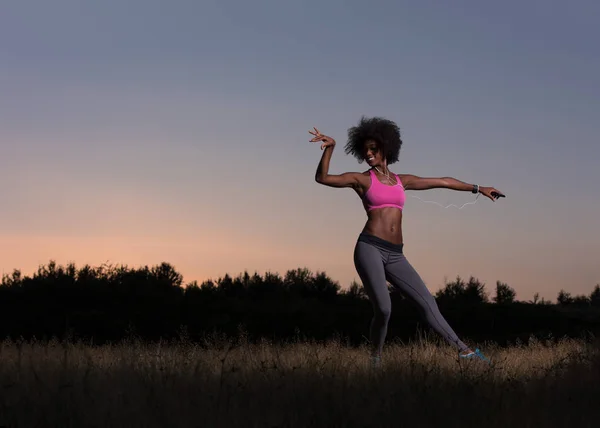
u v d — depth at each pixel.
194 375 5.54
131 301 16.97
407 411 4.58
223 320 15.00
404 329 14.56
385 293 8.12
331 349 8.25
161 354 7.18
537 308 18.70
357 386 5.42
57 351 7.57
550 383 5.96
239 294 20.12
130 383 5.30
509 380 5.93
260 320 15.32
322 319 15.54
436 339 9.38
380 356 7.70
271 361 6.73
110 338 12.86
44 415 4.23
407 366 6.46
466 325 15.86
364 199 8.40
